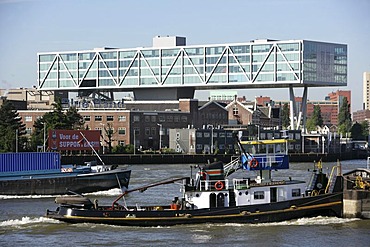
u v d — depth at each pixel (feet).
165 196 423.23
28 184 448.24
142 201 396.57
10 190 445.78
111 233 294.46
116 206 318.04
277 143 315.58
